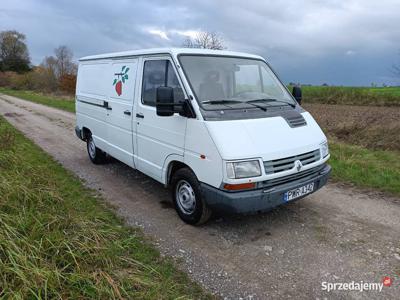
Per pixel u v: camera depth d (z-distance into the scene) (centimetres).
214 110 395
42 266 279
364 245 391
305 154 410
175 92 425
